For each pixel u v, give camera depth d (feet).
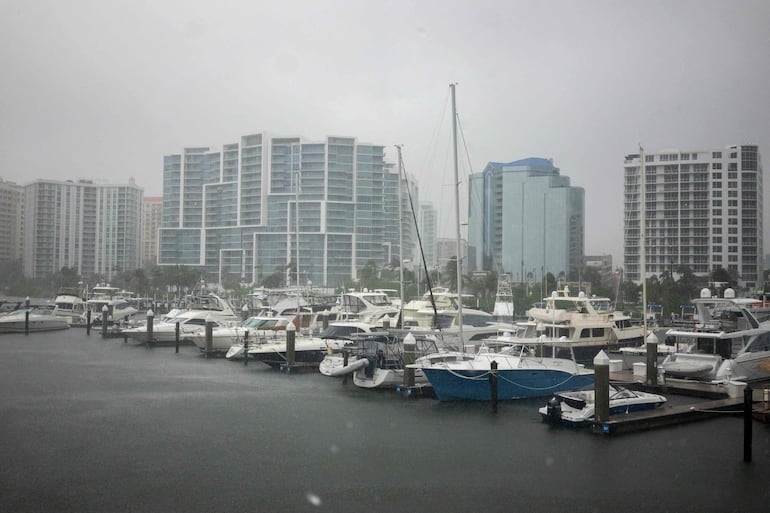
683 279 295.07
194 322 184.55
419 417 95.04
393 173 570.46
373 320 168.35
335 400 107.24
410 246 567.59
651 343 109.19
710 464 73.51
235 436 85.35
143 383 124.36
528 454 77.30
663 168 443.32
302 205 543.39
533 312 143.74
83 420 93.86
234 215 568.82
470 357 109.60
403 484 67.82
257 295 245.86
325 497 64.13
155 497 63.67
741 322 118.73
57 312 241.35
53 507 61.00
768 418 88.38
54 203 639.35
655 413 88.94
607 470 71.82
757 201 435.53
